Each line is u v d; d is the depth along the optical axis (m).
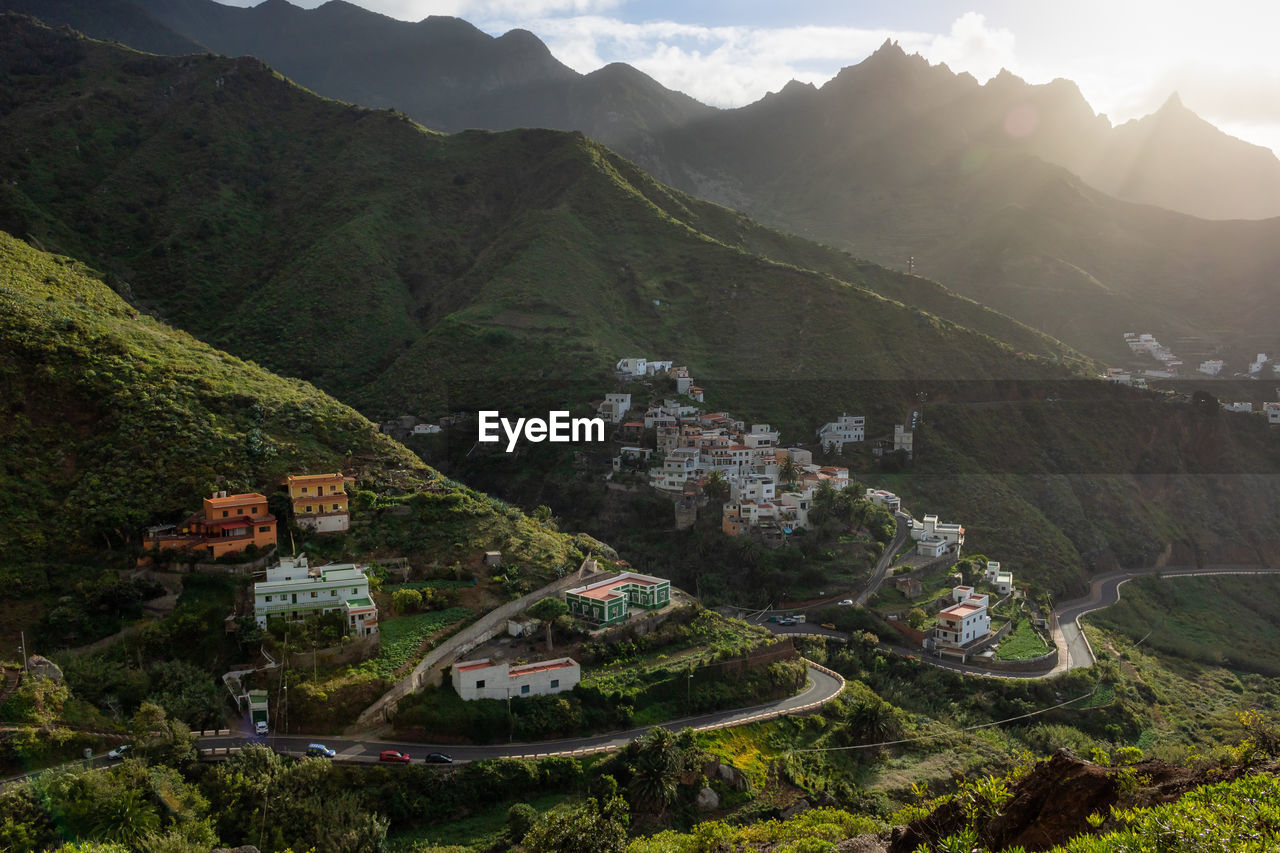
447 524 101.25
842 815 67.12
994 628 119.50
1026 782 33.25
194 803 58.09
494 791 69.44
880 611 118.62
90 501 88.44
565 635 87.94
